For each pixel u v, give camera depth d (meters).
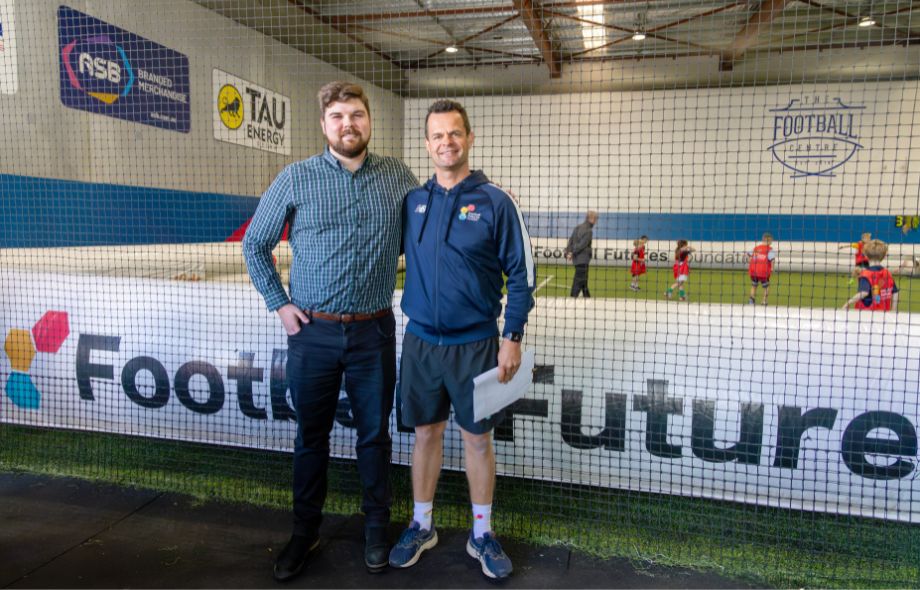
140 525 2.44
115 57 7.91
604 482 2.68
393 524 2.49
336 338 2.05
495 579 2.07
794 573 2.14
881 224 13.81
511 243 1.98
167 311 3.14
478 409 1.97
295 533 2.19
